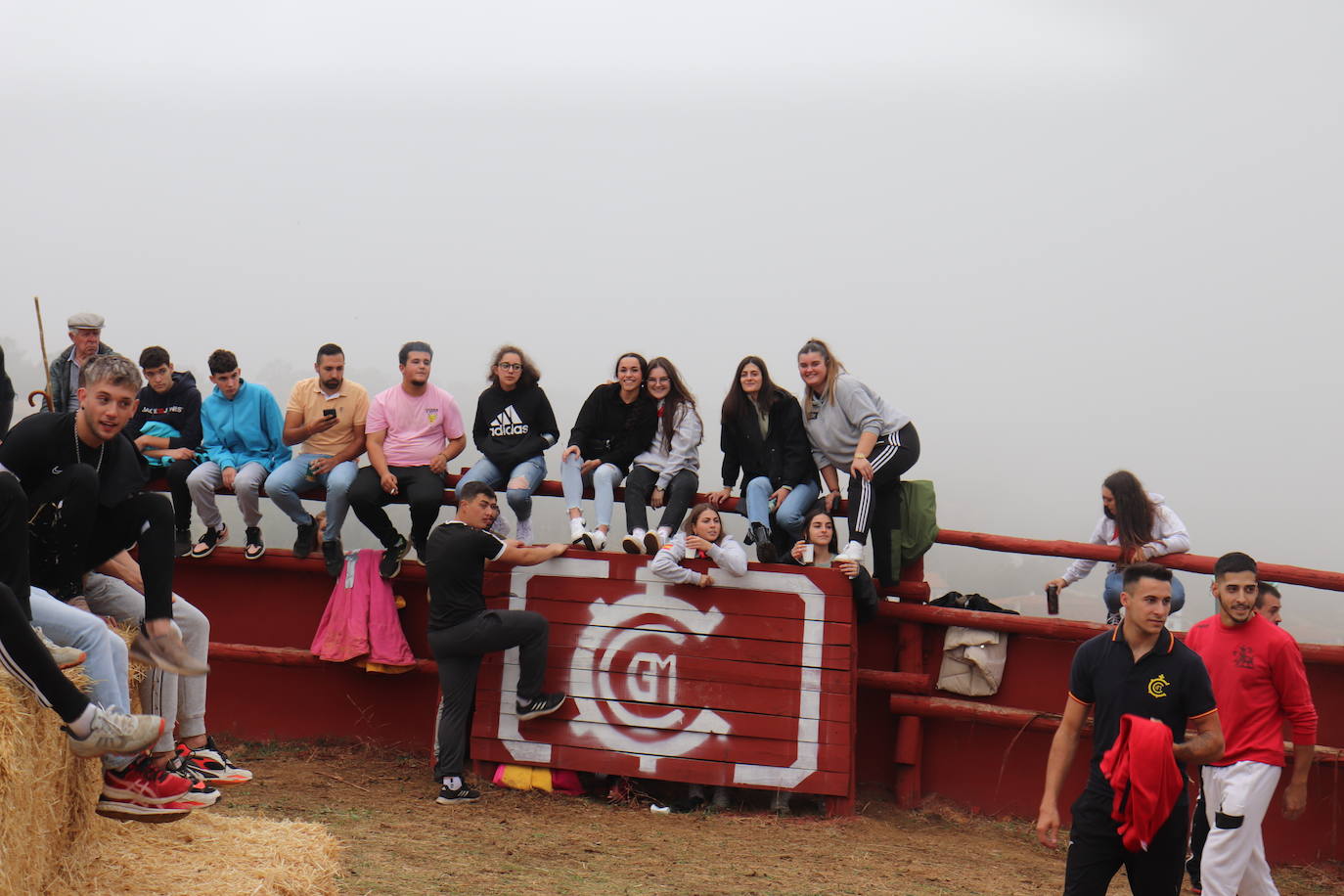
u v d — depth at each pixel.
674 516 8.20
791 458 8.30
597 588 8.24
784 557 8.46
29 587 4.33
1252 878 6.05
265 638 9.12
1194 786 7.98
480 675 8.31
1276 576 7.72
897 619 8.49
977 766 8.41
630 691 8.11
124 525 4.96
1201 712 4.68
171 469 8.77
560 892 5.82
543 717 8.16
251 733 9.11
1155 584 4.67
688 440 8.31
